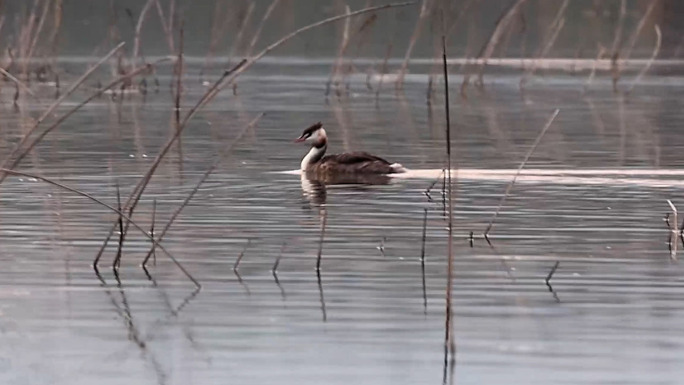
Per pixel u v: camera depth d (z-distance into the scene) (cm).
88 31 5484
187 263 1477
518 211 1825
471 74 4659
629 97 4003
